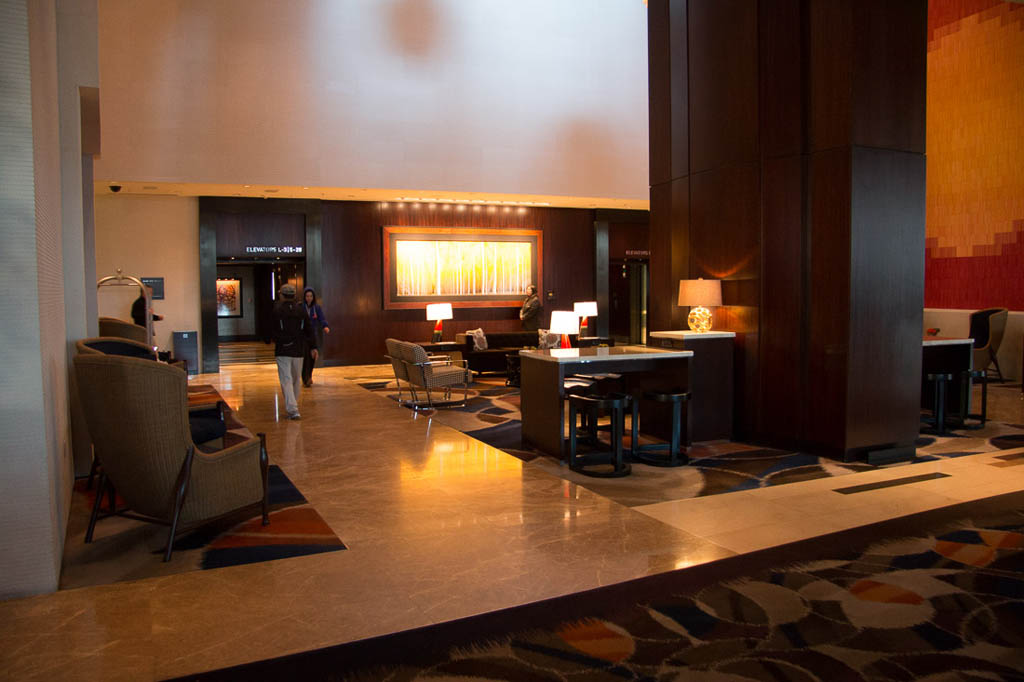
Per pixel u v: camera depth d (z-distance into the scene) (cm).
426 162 1418
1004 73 1216
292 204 1516
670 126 845
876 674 303
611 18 1568
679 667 309
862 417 675
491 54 1468
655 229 878
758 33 727
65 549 455
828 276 676
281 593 385
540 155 1512
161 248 1434
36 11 396
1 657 318
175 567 423
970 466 660
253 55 1295
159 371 423
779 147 712
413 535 476
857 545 455
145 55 1231
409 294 1634
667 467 662
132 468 439
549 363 700
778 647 326
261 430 845
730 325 775
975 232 1278
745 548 450
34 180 369
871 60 656
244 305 2308
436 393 1159
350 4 1359
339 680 299
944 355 947
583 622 350
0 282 365
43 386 378
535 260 1745
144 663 313
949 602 373
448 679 300
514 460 692
